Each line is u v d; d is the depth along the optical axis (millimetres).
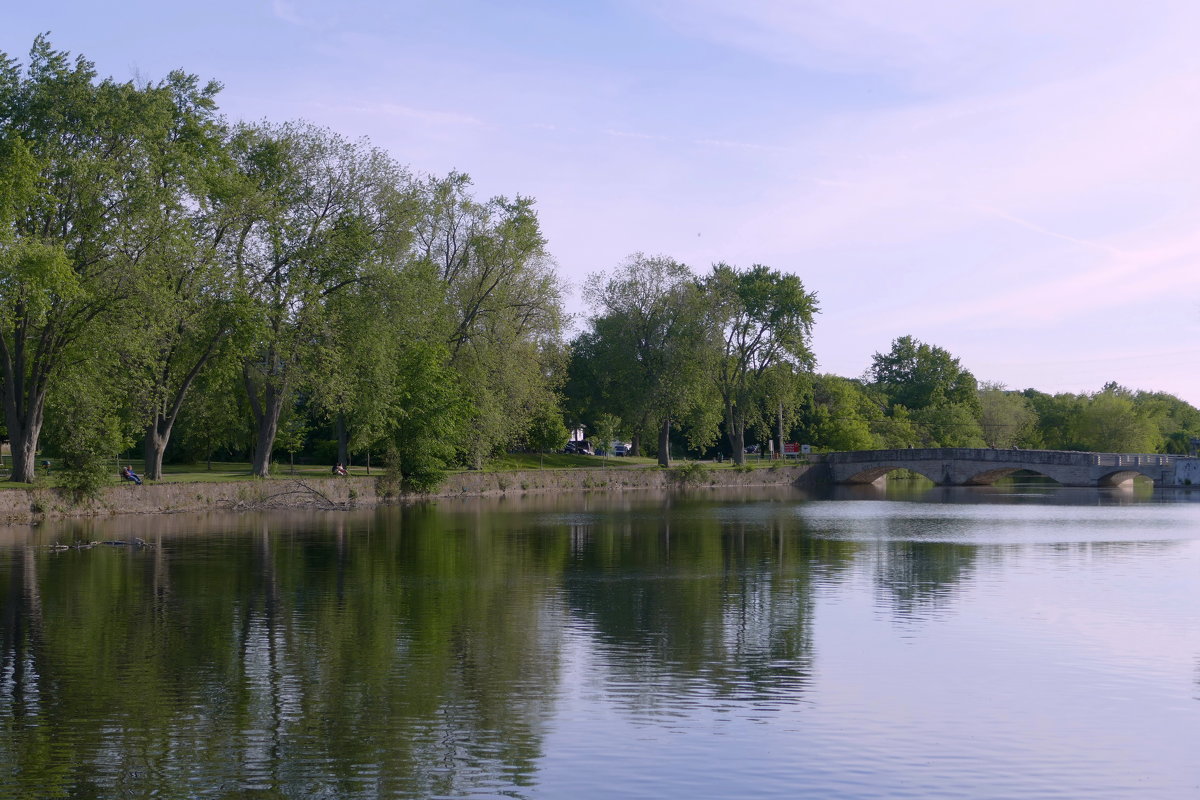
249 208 59438
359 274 65500
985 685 22562
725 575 38562
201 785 16484
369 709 20500
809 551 46688
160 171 53969
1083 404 173125
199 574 37000
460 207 80812
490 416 80125
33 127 50938
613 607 31578
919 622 29359
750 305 111375
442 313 77125
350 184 66125
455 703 20953
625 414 102812
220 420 82562
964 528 59125
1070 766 17703
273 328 63031
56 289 47531
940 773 17344
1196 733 19438
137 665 23688
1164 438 175875
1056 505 82125
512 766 17438
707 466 113375
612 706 20859
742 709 20719
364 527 55250
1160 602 32625
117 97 52031
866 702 21250
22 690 21594
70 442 54406
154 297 51844
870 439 144625
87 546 43844
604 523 60781
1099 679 23109
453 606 31516
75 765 17297
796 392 114625
